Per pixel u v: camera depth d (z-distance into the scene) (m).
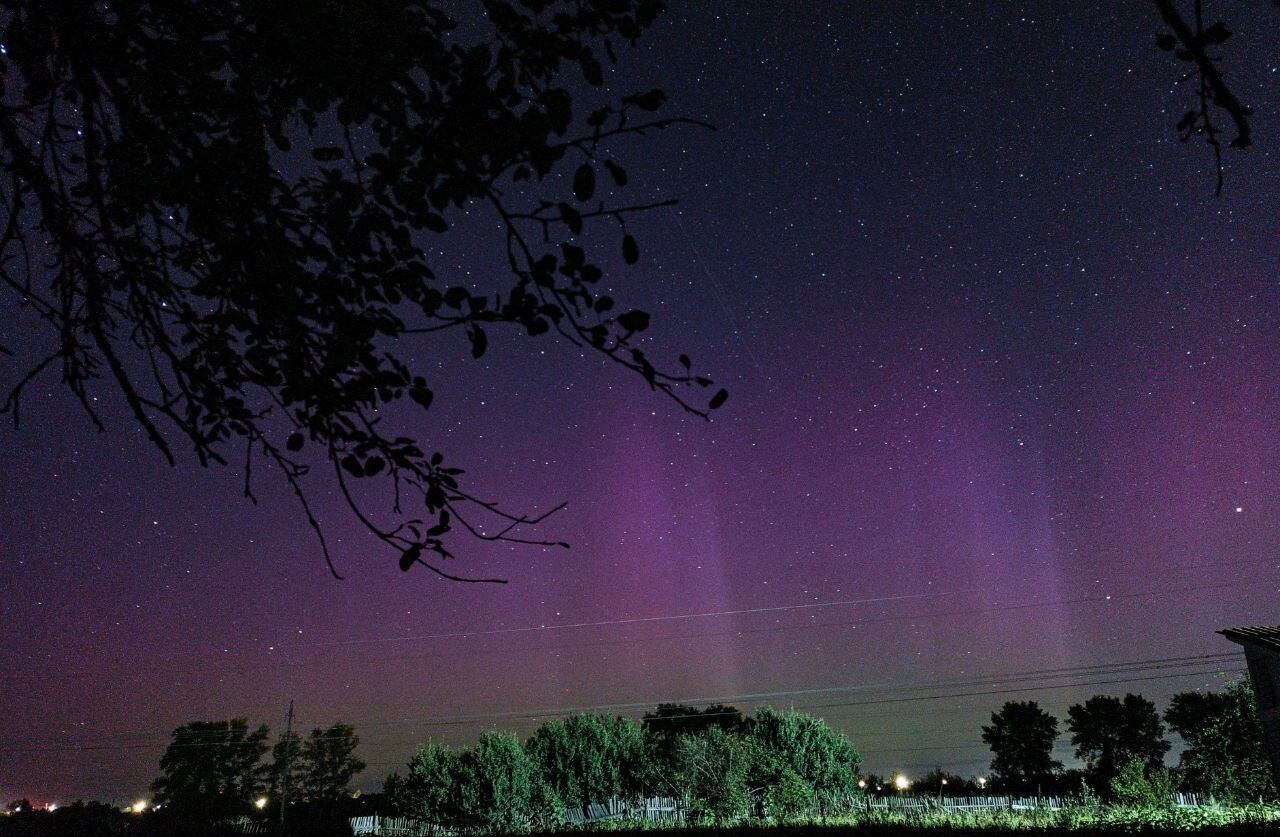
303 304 2.26
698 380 2.07
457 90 1.91
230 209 2.21
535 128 1.92
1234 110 1.51
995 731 47.94
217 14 2.04
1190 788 26.48
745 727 37.31
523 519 2.32
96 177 2.09
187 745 50.84
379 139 2.12
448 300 2.15
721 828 28.92
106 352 2.06
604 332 2.08
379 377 2.38
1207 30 1.54
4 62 2.11
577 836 30.27
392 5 2.00
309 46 2.00
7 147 1.97
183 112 2.23
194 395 2.44
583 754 37.53
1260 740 24.39
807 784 31.44
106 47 2.02
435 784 33.78
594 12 2.00
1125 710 45.00
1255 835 18.69
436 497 2.40
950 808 29.73
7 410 2.13
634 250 1.96
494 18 1.98
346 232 2.12
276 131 2.27
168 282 2.38
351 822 36.41
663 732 40.09
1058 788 39.69
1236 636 20.00
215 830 34.12
